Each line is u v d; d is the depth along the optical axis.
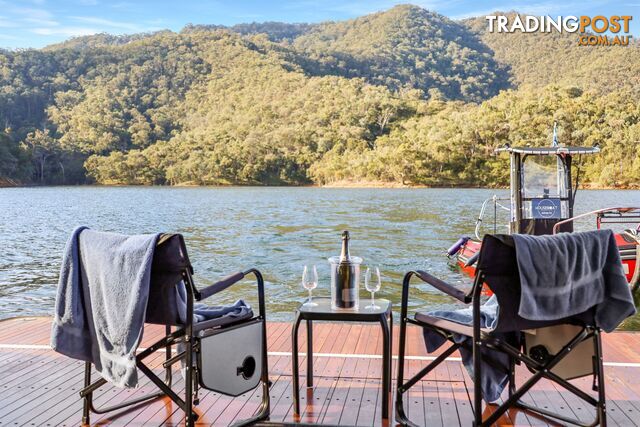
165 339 2.12
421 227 18.77
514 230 6.92
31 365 2.93
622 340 3.30
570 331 2.17
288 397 2.54
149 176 70.88
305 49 110.50
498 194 44.22
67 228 18.62
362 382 2.70
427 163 59.31
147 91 88.94
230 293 7.38
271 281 8.30
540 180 6.88
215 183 69.06
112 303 2.07
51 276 8.94
